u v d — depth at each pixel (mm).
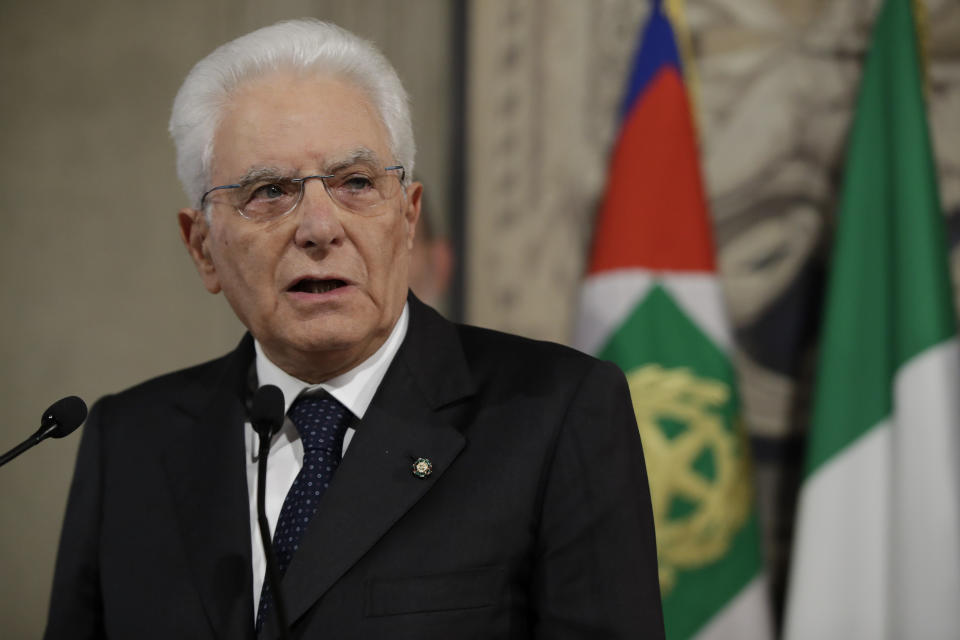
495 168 11586
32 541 12570
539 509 4496
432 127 11695
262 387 4195
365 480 4527
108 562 4906
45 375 12719
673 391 10453
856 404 9977
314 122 4559
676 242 10695
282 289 4566
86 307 12688
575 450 4535
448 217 11648
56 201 12805
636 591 4395
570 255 11367
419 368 4922
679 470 10359
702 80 11156
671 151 10805
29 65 12906
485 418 4707
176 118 4914
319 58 4688
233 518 4719
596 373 4766
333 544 4371
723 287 11062
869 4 10859
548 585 4422
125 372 12586
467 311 11594
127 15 12758
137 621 4672
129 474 5152
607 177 11203
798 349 10922
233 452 4938
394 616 4246
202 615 4551
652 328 10594
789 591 10023
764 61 11039
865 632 9672
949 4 10766
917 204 9867
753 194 11031
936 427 9516
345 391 4906
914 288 9742
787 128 10992
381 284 4664
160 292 12578
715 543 10297
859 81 10867
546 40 11492
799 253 10953
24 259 12820
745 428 10562
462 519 4406
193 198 4973
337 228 4500
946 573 9328
